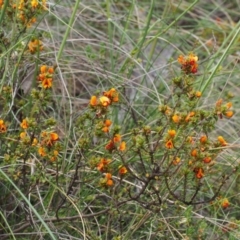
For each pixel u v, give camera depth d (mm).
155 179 3701
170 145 3504
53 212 4152
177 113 3592
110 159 3883
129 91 5223
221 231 4184
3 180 4191
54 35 5480
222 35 6398
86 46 5426
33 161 4059
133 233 4070
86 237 3965
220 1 6914
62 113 4906
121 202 3859
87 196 4062
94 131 3639
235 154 4781
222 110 3557
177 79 3580
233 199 4621
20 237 4078
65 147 4176
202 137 3598
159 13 6480
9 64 4293
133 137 3637
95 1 5793
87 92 5102
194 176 3766
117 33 5914
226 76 5645
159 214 4160
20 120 4438
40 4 3980
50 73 3697
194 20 6402
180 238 4020
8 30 4680
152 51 5270
